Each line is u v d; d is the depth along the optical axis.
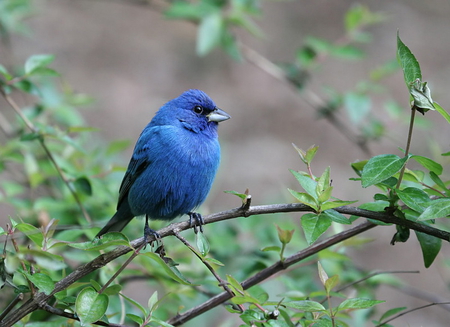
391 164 5.69
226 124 21.33
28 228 5.74
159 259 5.71
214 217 6.56
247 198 6.41
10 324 5.93
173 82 22.28
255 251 9.53
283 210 6.38
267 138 21.03
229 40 11.76
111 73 21.86
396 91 21.67
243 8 11.79
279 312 5.89
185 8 11.70
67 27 23.03
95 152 10.70
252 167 19.64
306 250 7.02
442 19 24.97
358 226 6.95
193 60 23.19
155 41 23.58
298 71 12.88
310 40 12.59
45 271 6.75
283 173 19.56
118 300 7.93
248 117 21.69
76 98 11.50
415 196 5.84
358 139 12.32
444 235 6.10
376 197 6.20
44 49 21.61
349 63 22.86
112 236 5.72
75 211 9.65
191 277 9.10
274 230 9.73
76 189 9.01
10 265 5.43
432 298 9.63
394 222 6.22
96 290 5.82
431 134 19.77
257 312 5.81
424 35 24.08
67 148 10.62
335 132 21.39
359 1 25.58
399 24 24.53
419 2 25.73
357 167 6.91
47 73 9.09
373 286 9.64
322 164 20.16
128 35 23.62
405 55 5.64
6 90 9.10
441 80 21.91
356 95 11.62
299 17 24.91
